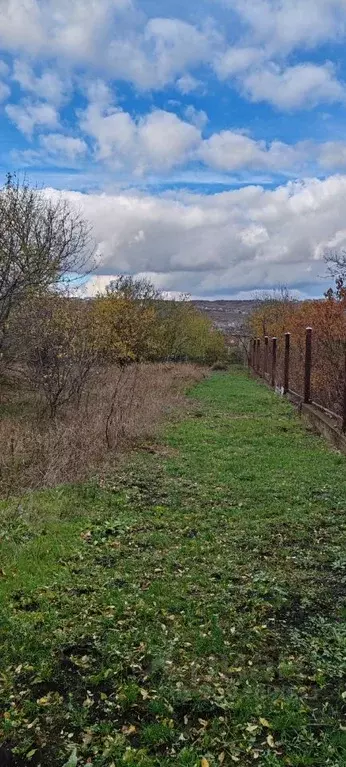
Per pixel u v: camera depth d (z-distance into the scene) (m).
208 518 6.36
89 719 3.07
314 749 2.82
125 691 3.25
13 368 13.06
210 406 16.38
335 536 5.81
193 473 8.33
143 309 28.11
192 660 3.58
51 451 8.16
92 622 4.00
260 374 28.09
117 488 7.36
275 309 42.09
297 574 4.89
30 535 5.58
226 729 2.96
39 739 2.93
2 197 12.23
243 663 3.56
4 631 3.82
